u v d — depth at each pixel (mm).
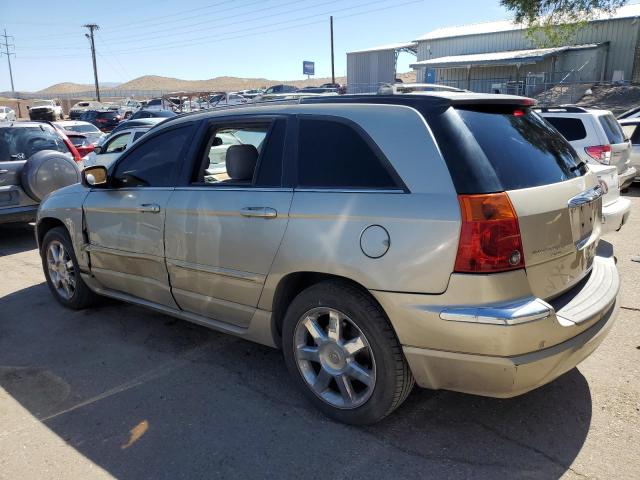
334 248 2996
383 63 46812
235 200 3508
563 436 3049
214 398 3588
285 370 3949
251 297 3500
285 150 3373
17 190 7789
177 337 4590
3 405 3594
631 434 3043
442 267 2676
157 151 4215
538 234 2766
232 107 3863
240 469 2881
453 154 2752
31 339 4645
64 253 5207
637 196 10297
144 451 3059
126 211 4293
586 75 34656
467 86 38938
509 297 2654
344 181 3074
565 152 3447
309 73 52438
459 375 2779
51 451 3088
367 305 2959
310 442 3084
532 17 22203
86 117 30516
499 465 2836
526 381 2691
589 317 2857
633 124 10906
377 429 3178
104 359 4219
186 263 3854
